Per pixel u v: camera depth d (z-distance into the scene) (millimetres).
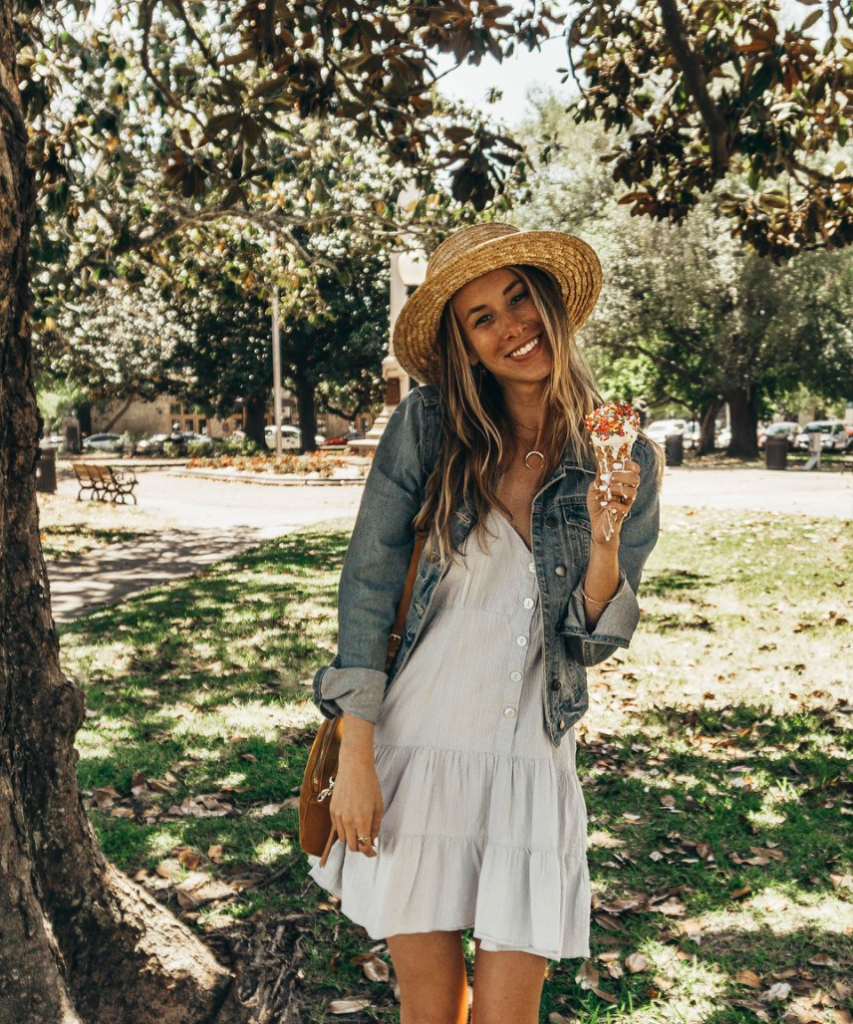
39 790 2295
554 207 34844
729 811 4348
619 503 1844
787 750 5164
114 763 5004
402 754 1949
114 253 9117
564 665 1951
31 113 6320
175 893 3607
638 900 3559
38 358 14828
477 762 1922
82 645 7969
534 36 7223
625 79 7539
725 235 32281
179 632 8453
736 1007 2928
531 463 2002
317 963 3164
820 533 13617
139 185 9367
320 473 29547
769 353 33938
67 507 21172
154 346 45844
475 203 7012
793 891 3617
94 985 2375
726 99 6945
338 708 1935
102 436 63875
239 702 6180
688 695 6246
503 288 1969
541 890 1853
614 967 3117
